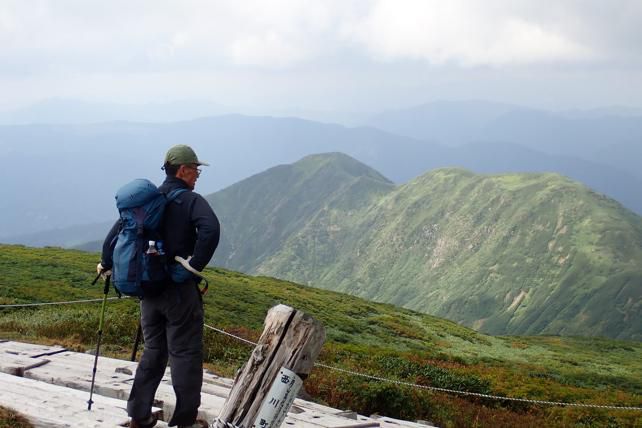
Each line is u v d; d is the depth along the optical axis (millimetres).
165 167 6785
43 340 17016
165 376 10867
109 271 7051
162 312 6527
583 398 30406
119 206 6434
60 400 7934
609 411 26844
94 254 78812
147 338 6766
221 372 15656
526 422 20109
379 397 15602
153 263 6273
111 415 7332
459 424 16406
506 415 20297
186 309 6500
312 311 63062
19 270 53375
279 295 69375
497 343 76250
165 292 6445
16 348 12867
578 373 52594
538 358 66750
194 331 6602
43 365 11242
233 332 25500
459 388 23516
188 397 6473
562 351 79375
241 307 51594
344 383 16094
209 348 19500
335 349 30297
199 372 6605
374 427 9383
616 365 69562
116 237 6723
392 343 56750
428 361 34219
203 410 8102
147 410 6695
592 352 85062
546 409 25125
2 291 38844
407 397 15867
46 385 9203
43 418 7004
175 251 6355
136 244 6316
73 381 9883
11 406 7438
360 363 24516
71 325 20422
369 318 69625
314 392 15641
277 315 5660
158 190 6594
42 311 26750
